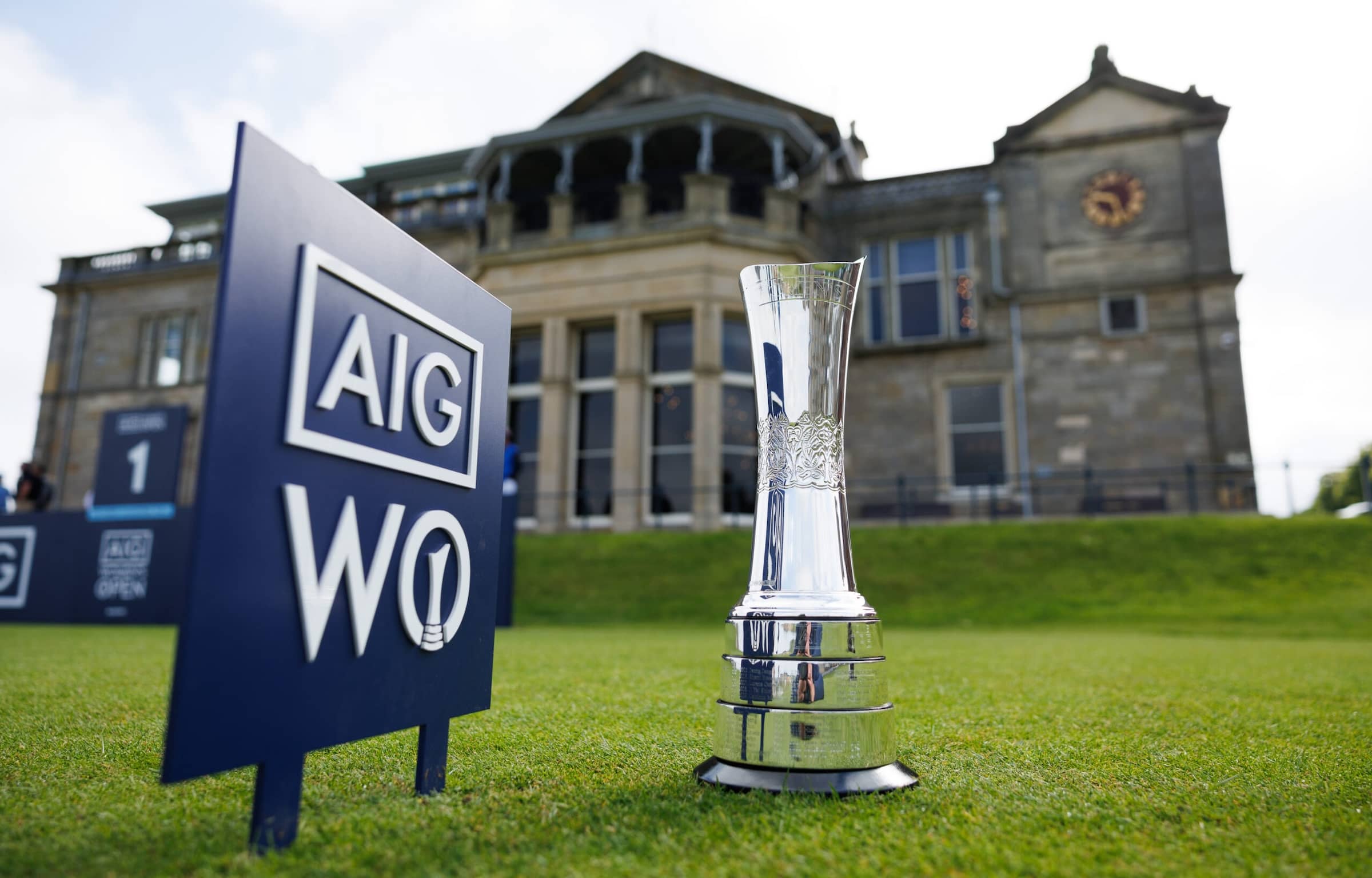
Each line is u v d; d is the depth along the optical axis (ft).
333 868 4.45
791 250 61.57
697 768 6.84
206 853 4.68
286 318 4.65
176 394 76.48
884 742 6.57
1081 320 59.93
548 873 4.46
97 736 8.55
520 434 63.77
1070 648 22.72
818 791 6.20
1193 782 6.68
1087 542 43.88
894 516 59.52
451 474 6.35
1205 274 57.67
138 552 38.73
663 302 59.77
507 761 7.34
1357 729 9.38
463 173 80.69
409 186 82.84
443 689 6.25
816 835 5.15
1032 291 61.16
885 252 66.03
